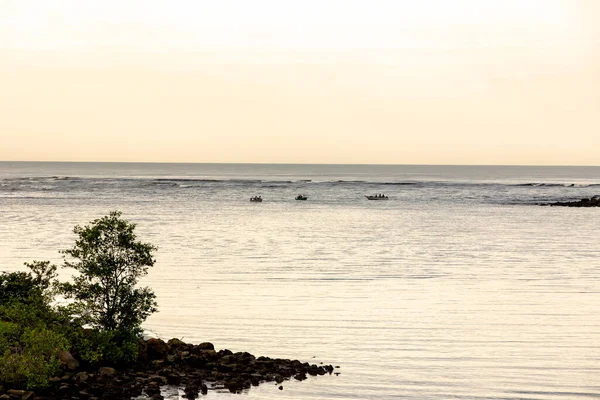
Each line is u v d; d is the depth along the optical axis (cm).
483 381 3697
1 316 3847
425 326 4931
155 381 3453
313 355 4162
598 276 7225
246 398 3319
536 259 8562
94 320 3809
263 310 5394
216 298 5859
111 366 3647
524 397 3459
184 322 4959
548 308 5588
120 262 3900
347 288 6412
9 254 8369
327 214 16088
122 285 3912
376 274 7262
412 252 9144
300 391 3456
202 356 3825
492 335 4684
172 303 5625
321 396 3400
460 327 4906
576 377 3781
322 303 5697
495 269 7688
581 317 5256
